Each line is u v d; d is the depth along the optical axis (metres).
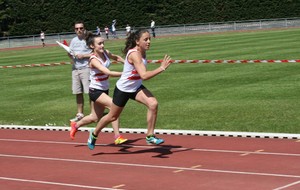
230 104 17.05
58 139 14.34
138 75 11.54
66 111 18.45
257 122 14.55
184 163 11.12
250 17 77.31
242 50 35.00
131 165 11.20
